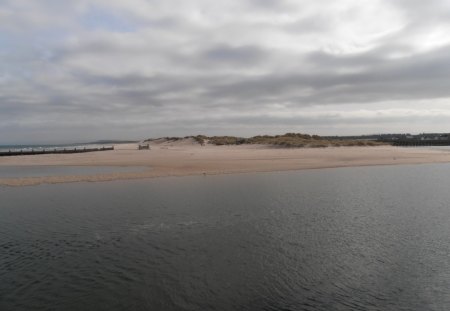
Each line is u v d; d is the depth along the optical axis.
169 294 11.05
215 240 15.85
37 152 82.31
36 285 11.67
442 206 22.42
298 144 96.00
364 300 10.79
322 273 12.50
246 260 13.56
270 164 48.81
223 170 42.19
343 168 45.19
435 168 45.28
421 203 23.31
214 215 20.22
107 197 26.06
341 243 15.45
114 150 93.62
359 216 19.92
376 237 16.30
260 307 10.38
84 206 23.00
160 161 54.38
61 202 24.45
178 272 12.55
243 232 16.98
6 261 13.66
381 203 23.36
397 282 11.91
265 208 21.91
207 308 10.31
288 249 14.73
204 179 35.28
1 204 24.02
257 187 30.03
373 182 32.75
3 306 10.40
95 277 12.20
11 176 39.25
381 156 63.31
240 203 23.42
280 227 17.81
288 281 11.95
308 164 49.03
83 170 44.91
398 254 14.26
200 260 13.59
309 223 18.53
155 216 20.12
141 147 100.19
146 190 28.94
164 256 14.00
